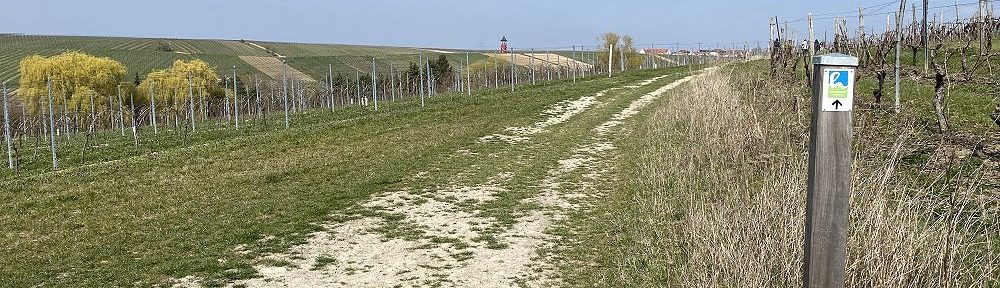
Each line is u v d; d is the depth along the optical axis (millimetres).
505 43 98000
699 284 6785
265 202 13281
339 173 16078
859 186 8000
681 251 8711
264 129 31359
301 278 8852
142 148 26625
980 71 25000
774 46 34500
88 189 15070
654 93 34562
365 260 9578
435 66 66625
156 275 9094
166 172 16922
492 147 19625
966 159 11258
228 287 8555
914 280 6113
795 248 6801
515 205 12719
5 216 12891
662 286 7816
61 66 61875
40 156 25328
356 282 8641
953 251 6281
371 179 15289
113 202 13836
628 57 78062
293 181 15336
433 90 51781
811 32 26297
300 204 13023
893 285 5984
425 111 28672
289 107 56625
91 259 9961
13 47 102438
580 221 11398
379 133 22625
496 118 26266
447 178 15375
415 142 20578
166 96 65000
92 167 18344
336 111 38750
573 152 18484
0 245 10906
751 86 22938
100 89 62750
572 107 30094
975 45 33938
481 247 10070
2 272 9445
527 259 9430
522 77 63938
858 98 19938
